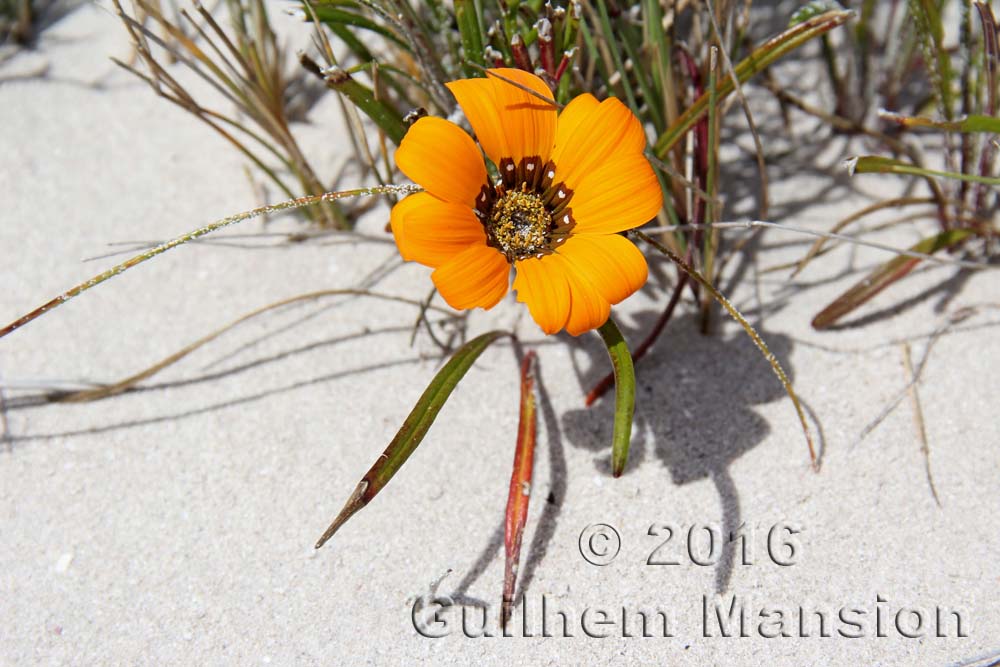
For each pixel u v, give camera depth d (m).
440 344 0.69
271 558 0.66
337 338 0.70
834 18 0.66
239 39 0.72
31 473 0.68
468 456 0.68
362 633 0.65
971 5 0.69
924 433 0.68
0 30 0.78
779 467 0.67
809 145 0.75
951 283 0.71
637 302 0.71
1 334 0.63
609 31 0.68
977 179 0.65
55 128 0.75
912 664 0.64
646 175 0.63
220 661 0.65
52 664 0.65
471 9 0.67
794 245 0.72
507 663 0.65
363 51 0.70
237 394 0.69
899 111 0.75
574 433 0.68
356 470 0.68
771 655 0.65
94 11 0.79
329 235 0.72
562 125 0.63
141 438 0.68
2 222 0.73
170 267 0.72
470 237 0.62
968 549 0.66
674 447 0.68
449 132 0.62
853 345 0.70
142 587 0.66
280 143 0.72
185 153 0.74
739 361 0.69
